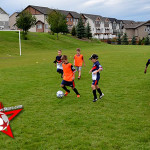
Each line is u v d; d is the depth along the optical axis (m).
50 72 13.83
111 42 72.44
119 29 107.31
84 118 5.62
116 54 26.55
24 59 24.12
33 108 6.52
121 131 4.80
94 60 7.07
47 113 6.07
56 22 53.91
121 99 7.35
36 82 10.58
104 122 5.34
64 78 7.64
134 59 20.34
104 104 6.81
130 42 72.25
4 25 71.19
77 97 7.71
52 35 57.25
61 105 6.81
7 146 4.31
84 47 48.81
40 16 67.81
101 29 95.62
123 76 11.70
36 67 16.42
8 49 36.62
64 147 4.20
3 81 10.92
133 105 6.66
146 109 6.26
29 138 4.61
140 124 5.14
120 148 4.10
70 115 5.86
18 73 13.54
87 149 4.10
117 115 5.81
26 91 8.73
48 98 7.64
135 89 8.71
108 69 14.41
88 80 11.00
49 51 37.97
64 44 50.25
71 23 79.50
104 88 9.03
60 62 11.54
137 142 4.32
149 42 66.12
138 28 85.81
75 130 4.92
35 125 5.23
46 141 4.46
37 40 47.72
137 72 12.88
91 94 8.12
